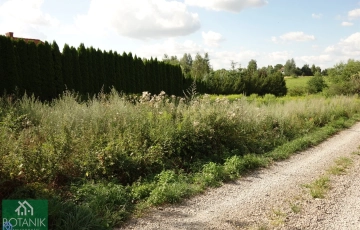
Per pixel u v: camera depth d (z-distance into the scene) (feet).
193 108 26.96
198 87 101.19
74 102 27.30
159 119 23.71
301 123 40.16
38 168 15.20
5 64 41.09
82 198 14.42
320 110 47.78
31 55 45.19
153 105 26.55
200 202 16.07
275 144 30.22
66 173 16.38
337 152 28.73
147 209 14.84
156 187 16.74
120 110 24.07
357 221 14.14
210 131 24.54
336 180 20.20
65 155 16.58
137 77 70.85
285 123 36.24
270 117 35.58
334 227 13.50
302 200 16.57
